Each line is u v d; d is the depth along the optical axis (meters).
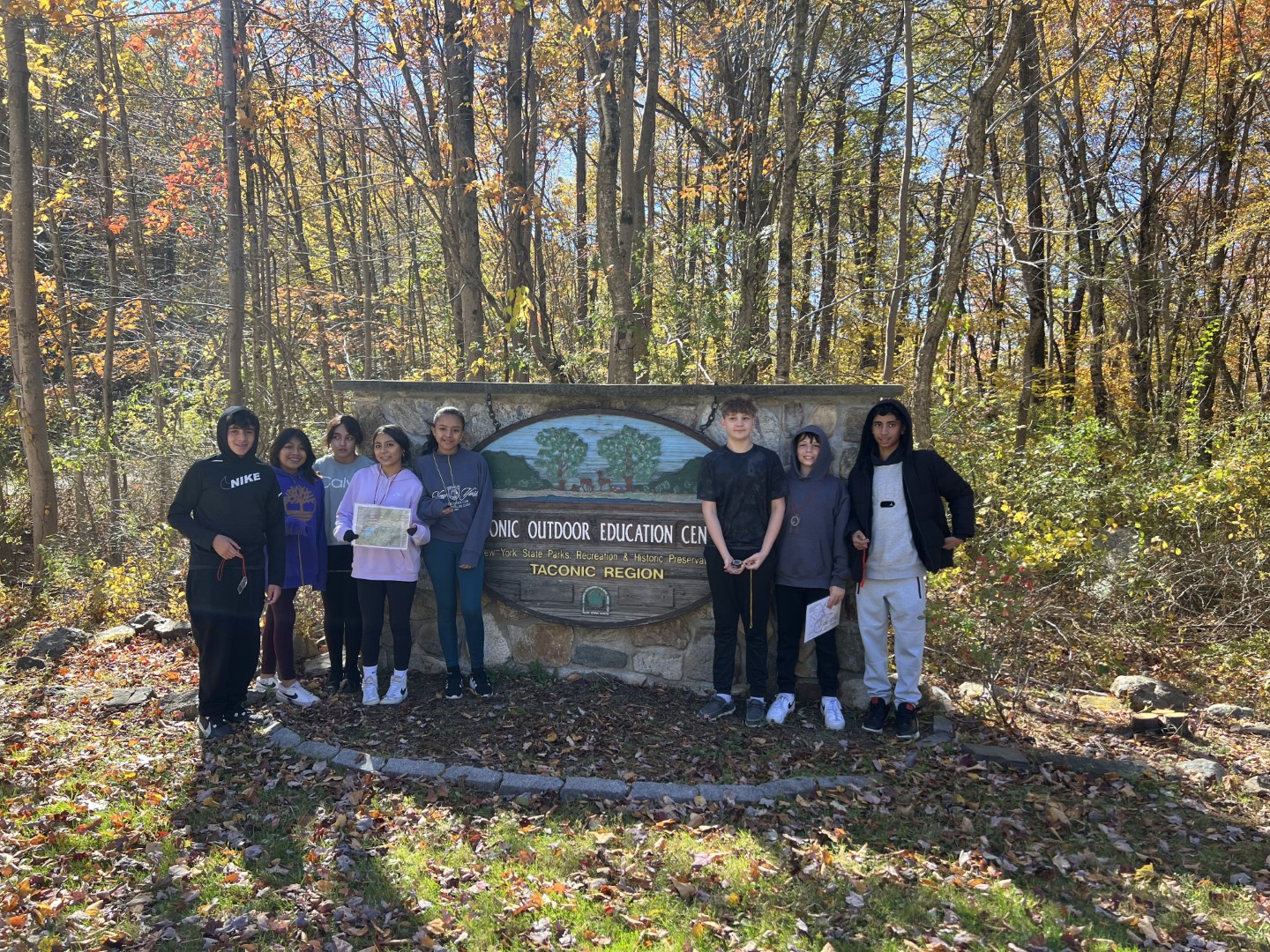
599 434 4.91
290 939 2.69
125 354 14.71
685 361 9.77
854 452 4.66
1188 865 3.29
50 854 3.14
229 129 7.79
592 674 5.08
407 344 18.64
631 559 4.91
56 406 12.25
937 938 2.77
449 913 2.85
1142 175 12.91
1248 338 16.20
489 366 9.77
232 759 4.02
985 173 9.84
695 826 3.46
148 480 10.41
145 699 4.82
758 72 10.30
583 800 3.67
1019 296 14.65
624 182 9.08
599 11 7.98
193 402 11.59
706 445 4.80
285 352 13.69
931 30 11.99
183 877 3.02
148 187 13.06
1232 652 6.00
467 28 8.45
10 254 8.96
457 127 8.95
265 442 11.50
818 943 2.75
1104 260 12.84
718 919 2.86
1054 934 2.80
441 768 3.88
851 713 4.71
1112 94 13.77
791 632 4.60
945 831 3.48
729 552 4.49
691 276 10.02
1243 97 12.39
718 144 12.34
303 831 3.36
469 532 4.74
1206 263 12.62
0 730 4.34
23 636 6.50
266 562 4.45
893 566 4.35
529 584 5.02
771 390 4.57
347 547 4.95
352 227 16.47
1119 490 8.02
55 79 10.23
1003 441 9.50
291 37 10.18
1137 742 4.59
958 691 5.28
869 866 3.19
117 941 2.65
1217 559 6.78
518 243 10.11
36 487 8.15
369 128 11.65
